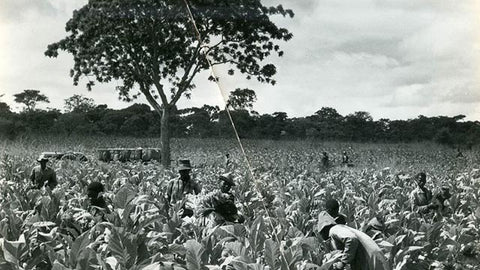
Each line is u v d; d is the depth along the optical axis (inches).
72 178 585.0
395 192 431.5
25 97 1824.6
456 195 380.8
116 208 227.1
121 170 692.7
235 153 722.2
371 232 272.2
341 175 465.7
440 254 285.4
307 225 294.2
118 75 1229.1
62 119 1761.8
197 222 296.0
